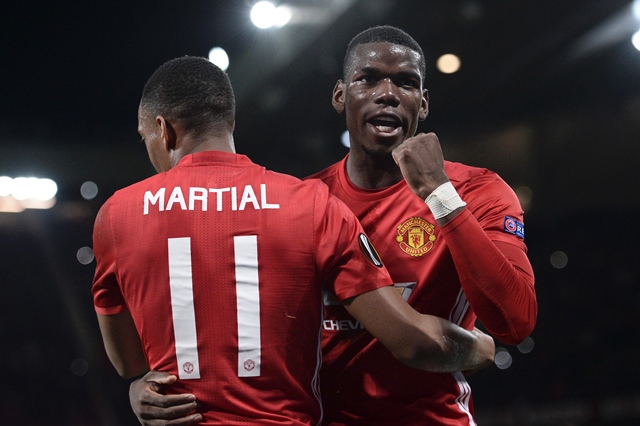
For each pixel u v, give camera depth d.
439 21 41.00
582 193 59.72
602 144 57.91
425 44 44.56
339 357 9.01
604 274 63.19
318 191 7.70
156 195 7.65
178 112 8.15
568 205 60.62
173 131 8.24
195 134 8.16
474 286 7.79
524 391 61.19
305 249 7.42
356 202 9.52
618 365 59.81
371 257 7.67
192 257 7.36
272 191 7.55
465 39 44.31
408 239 9.09
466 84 52.50
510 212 8.70
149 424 7.52
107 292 8.07
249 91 44.38
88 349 63.34
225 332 7.29
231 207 7.45
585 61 49.56
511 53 47.03
